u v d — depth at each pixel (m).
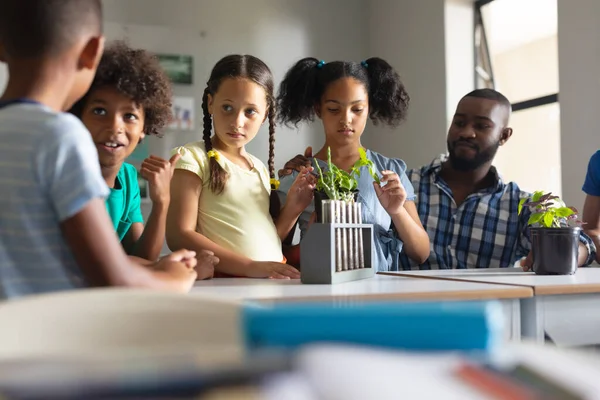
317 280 1.20
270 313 0.34
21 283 0.78
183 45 3.67
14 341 0.46
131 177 1.59
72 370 0.25
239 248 1.55
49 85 0.83
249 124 1.63
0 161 0.77
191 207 1.56
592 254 1.64
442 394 0.24
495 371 0.27
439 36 3.62
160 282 0.90
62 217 0.77
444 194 2.06
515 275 1.39
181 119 3.61
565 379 0.28
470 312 0.33
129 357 0.30
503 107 2.04
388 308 0.34
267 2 3.89
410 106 3.85
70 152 0.78
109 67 1.30
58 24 0.82
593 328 1.13
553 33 3.23
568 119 2.82
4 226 0.77
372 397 0.24
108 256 0.80
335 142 1.79
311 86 1.85
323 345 0.32
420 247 1.76
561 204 1.46
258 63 1.67
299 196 1.59
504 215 2.00
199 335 0.49
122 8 3.55
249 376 0.24
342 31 4.10
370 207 1.76
